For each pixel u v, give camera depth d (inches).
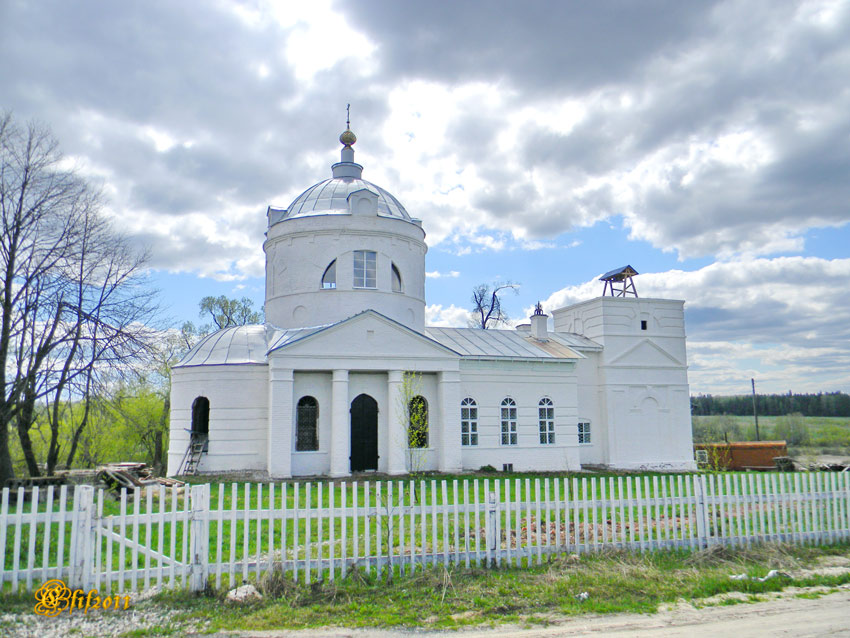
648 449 1393.9
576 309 1509.6
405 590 380.8
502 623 331.6
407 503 599.2
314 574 399.5
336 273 1187.3
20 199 831.1
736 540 504.4
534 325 1384.1
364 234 1202.0
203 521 375.6
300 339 1009.5
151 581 390.3
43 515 366.9
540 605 359.9
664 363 1440.7
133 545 366.9
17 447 1616.6
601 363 1400.1
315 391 1055.0
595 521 470.6
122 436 1883.6
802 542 525.7
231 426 1045.2
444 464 1090.1
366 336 1053.2
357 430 1075.3
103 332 895.7
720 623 331.6
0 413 785.6
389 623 330.3
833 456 2119.8
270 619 333.7
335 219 1195.3
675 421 1427.2
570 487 910.4
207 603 356.8
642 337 1430.9
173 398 1113.4
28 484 772.6
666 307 1465.3
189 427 1067.9
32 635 309.7
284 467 984.3
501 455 1194.6
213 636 313.3
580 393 1385.3
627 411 1393.9
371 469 1074.7
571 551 460.4
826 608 358.6
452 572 411.8
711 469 1358.3
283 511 394.0
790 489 535.8
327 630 320.8
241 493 792.3
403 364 1070.4
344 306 1171.3
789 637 309.1
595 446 1381.6
